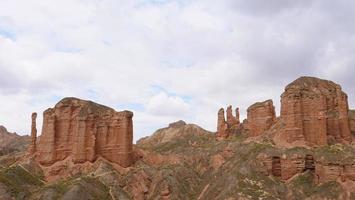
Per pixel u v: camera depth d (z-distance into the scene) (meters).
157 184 169.50
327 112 165.12
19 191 149.25
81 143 173.00
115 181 167.12
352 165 140.25
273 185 151.50
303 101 164.75
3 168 166.38
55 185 156.00
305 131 162.38
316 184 146.38
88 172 168.88
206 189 166.75
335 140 162.88
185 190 168.75
